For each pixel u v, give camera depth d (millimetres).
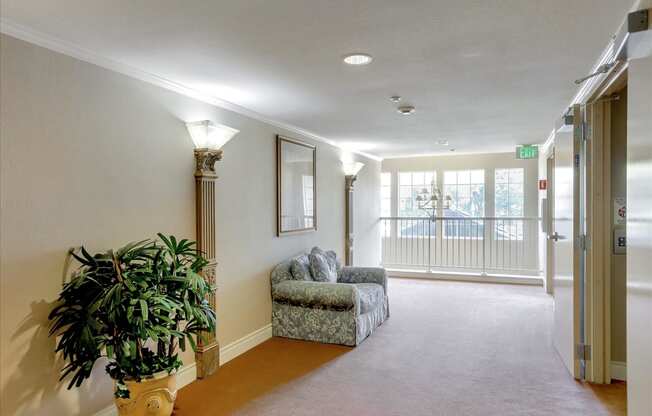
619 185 3189
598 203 3193
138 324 2143
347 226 6363
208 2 1835
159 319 2273
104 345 2258
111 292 2146
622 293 3215
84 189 2441
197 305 2520
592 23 2062
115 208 2637
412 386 3148
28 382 2166
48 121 2244
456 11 1936
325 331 4133
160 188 2977
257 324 4117
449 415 2711
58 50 2279
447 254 8023
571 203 3330
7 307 2074
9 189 2074
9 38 2059
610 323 3213
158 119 2963
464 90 3279
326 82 3049
